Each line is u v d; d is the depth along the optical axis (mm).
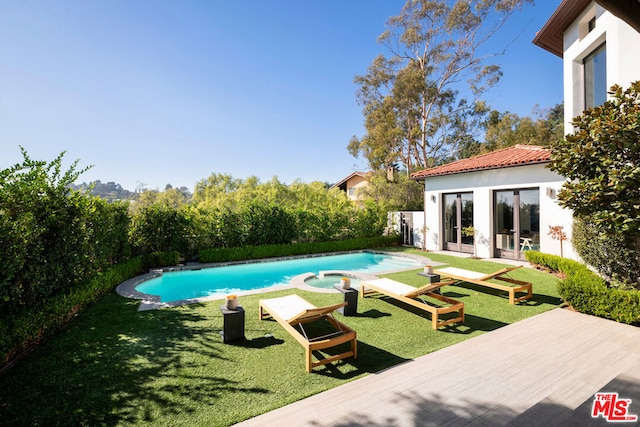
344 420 2943
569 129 8672
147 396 3344
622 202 3930
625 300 5211
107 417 2996
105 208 8023
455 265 11023
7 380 3646
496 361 4078
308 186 22750
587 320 5492
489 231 12664
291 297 5891
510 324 5414
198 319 5781
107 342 4734
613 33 6535
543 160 10500
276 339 4871
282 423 2914
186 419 2977
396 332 5137
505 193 12320
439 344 4648
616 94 4355
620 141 4008
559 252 10344
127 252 9742
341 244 15430
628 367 3869
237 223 13305
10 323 4020
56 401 3242
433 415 2998
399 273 9695
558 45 9789
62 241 5582
